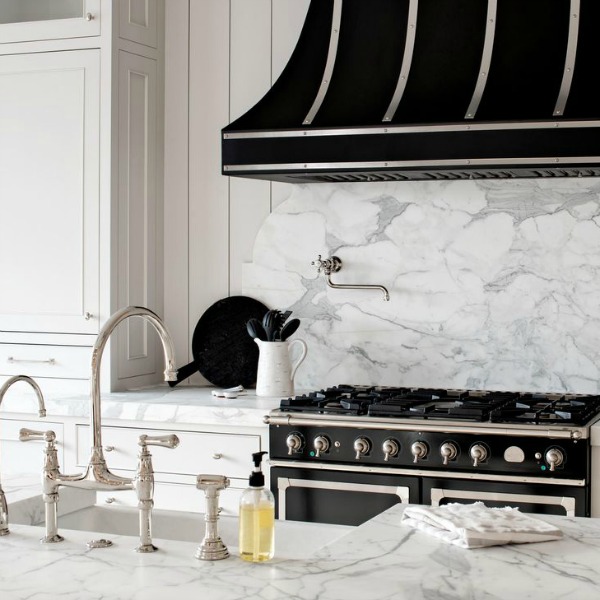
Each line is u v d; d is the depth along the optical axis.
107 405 3.89
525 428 3.22
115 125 4.22
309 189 4.29
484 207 4.03
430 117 3.51
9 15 4.43
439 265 4.10
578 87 3.42
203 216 4.52
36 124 4.29
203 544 1.80
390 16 3.79
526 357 3.99
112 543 1.90
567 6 3.57
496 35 3.62
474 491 3.29
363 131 3.57
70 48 4.24
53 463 1.94
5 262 4.34
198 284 4.53
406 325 4.15
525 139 3.37
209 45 4.50
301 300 4.31
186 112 4.53
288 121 3.73
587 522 2.06
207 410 3.73
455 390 4.05
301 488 3.51
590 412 3.43
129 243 4.32
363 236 4.21
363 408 3.55
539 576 1.67
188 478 3.78
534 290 3.97
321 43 3.88
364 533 1.97
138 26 4.36
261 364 4.05
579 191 3.90
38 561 1.78
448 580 1.65
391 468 3.39
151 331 4.46
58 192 4.26
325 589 1.60
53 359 4.25
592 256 3.90
